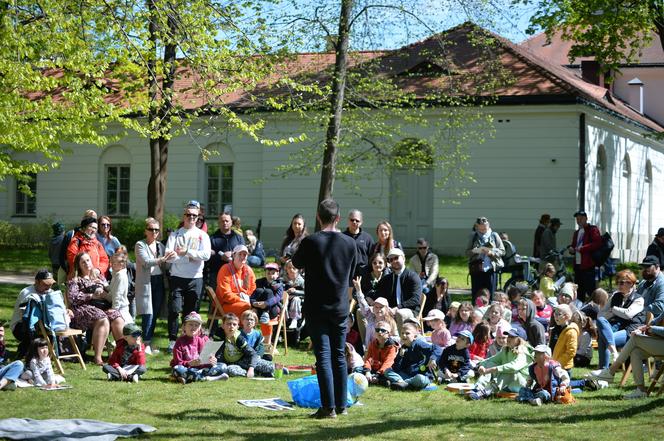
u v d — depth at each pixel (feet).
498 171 86.53
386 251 40.60
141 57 42.73
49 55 45.27
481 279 49.03
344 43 62.90
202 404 27.84
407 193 91.56
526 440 21.71
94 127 55.52
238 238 45.16
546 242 62.03
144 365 32.94
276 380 33.40
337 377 25.59
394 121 87.25
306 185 93.61
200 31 45.62
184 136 99.76
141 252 38.99
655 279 36.24
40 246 103.76
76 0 43.60
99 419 25.04
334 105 63.41
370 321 37.14
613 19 75.66
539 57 105.70
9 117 45.39
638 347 29.71
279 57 57.11
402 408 27.73
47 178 107.14
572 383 31.78
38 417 25.14
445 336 35.55
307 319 25.29
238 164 97.81
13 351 37.42
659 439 21.62
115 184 104.53
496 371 30.25
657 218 123.75
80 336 36.47
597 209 91.66
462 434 22.52
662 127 130.82
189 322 33.83
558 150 84.99
